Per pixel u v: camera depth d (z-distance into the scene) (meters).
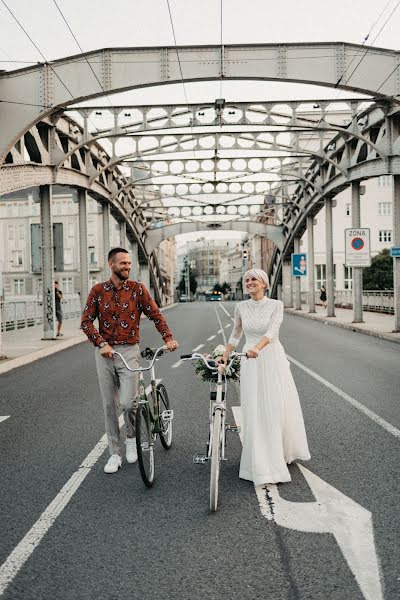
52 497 4.54
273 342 4.96
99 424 7.23
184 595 2.97
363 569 3.21
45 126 18.59
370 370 11.59
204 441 6.23
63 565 3.35
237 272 151.88
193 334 22.09
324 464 5.24
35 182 17.67
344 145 23.70
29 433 6.82
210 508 4.13
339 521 3.90
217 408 4.43
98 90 16.11
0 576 3.23
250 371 4.89
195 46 16.25
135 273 44.44
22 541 3.70
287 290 49.16
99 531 3.84
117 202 31.67
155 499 4.44
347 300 41.31
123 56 16.14
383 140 19.42
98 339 5.13
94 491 4.67
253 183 36.50
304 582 3.08
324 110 19.41
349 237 23.38
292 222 42.78
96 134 21.19
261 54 16.27
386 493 4.44
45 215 19.17
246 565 3.29
